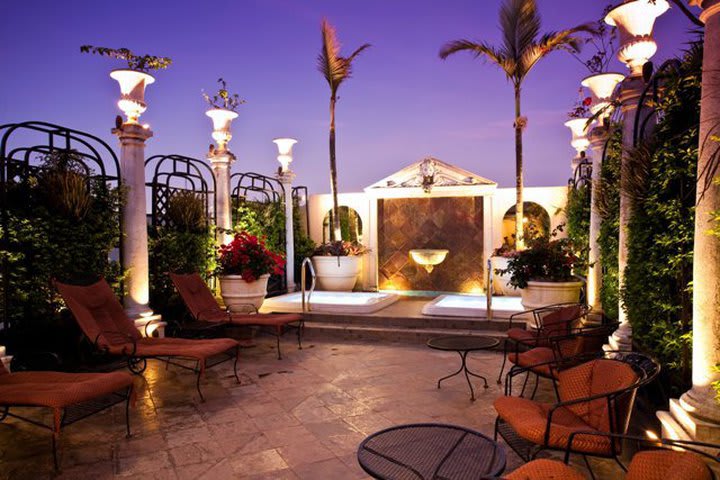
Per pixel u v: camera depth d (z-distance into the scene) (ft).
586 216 27.14
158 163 24.38
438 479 7.25
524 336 16.44
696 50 10.43
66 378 11.98
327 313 25.88
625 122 14.58
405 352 21.11
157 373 18.02
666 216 10.98
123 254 20.76
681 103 10.63
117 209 20.68
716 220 8.27
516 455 11.06
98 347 15.02
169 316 23.73
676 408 9.39
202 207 25.59
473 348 14.74
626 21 14.34
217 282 28.19
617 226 17.52
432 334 23.02
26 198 17.03
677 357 11.21
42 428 12.81
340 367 18.72
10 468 10.54
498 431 9.96
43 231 16.94
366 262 38.52
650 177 11.94
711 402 8.50
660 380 12.24
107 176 19.99
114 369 17.95
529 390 15.76
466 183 35.81
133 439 12.08
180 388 16.22
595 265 22.21
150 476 10.19
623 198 15.39
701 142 8.54
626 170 12.90
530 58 30.12
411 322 24.49
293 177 36.17
